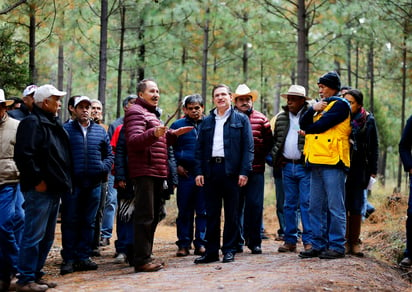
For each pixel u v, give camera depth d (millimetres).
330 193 6398
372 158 6961
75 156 6820
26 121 5441
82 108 6938
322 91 6602
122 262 7461
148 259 6363
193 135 8102
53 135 5594
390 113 27062
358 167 6883
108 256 8273
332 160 6355
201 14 15648
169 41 15617
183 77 17562
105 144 7164
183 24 15172
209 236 6789
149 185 6285
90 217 6973
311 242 7449
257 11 16641
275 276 5547
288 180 7828
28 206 5477
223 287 5141
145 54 16266
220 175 6590
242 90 7824
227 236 6777
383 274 6086
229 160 6551
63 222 6793
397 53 17641
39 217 5465
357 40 16078
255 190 7676
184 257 7805
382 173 29234
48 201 5520
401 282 6086
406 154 6898
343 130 6402
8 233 5789
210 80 18547
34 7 11227
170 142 6547
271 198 16453
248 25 16859
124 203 7004
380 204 13188
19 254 5453
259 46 17766
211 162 6629
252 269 6105
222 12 16047
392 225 9906
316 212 6660
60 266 7422
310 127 6465
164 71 16750
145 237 6336
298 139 7680
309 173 7621
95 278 6207
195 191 8039
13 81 10867
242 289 5051
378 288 5426
